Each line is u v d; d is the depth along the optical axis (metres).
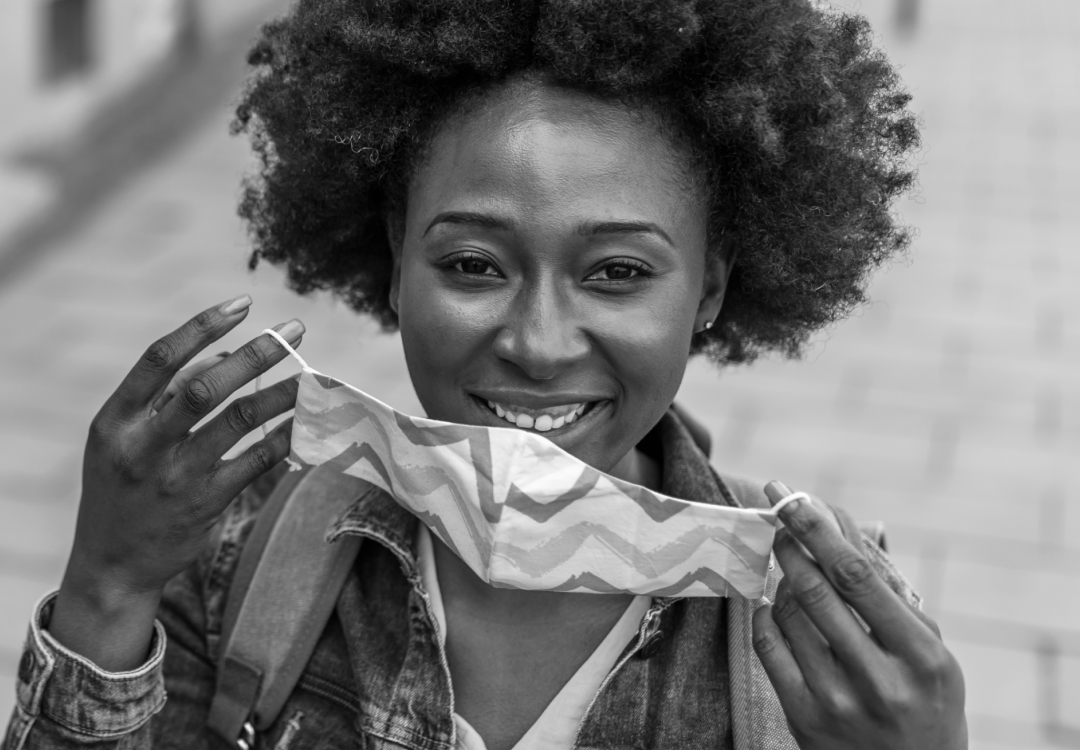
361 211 1.53
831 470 4.48
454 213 1.24
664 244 1.25
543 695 1.44
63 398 4.96
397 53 1.28
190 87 7.62
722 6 1.28
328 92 1.39
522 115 1.23
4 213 6.16
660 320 1.26
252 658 1.51
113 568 1.36
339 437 1.34
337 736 1.50
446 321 1.26
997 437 4.70
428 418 1.35
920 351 5.27
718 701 1.40
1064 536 4.16
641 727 1.40
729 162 1.36
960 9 10.18
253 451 1.35
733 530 1.21
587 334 1.25
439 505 1.30
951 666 1.14
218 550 1.64
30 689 1.38
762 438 4.65
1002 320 5.53
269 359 1.29
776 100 1.35
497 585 1.27
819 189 1.42
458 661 1.47
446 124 1.27
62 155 6.79
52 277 5.78
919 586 3.92
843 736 1.18
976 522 4.21
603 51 1.22
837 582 1.15
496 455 1.23
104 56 7.45
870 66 1.48
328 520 1.57
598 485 1.23
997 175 7.04
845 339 5.33
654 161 1.25
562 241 1.22
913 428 4.74
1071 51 9.25
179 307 5.61
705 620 1.43
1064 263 6.07
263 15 8.45
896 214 1.62
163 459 1.30
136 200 6.47
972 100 8.20
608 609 1.45
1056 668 3.61
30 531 4.18
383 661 1.49
